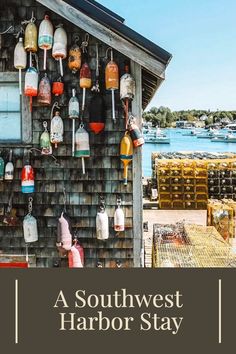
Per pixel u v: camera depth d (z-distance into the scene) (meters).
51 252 5.58
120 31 5.04
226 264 5.94
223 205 11.38
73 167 5.56
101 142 5.54
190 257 6.36
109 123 5.52
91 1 5.88
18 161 5.55
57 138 5.41
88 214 5.56
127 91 5.28
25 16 5.48
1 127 5.55
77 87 5.52
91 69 5.48
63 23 5.44
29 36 5.32
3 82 5.50
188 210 15.32
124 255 5.54
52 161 5.56
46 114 5.53
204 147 70.50
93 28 5.12
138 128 5.40
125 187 5.53
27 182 5.38
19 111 5.54
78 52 5.35
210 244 7.28
